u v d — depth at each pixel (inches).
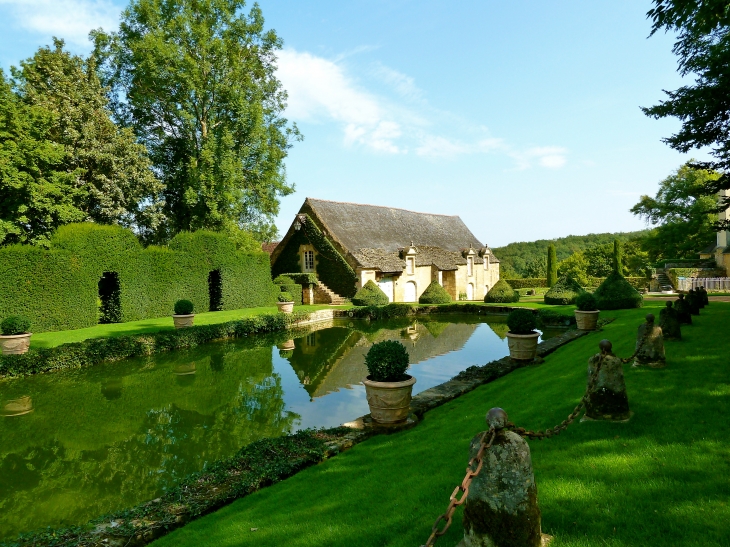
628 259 2320.4
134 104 1252.5
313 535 161.0
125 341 644.1
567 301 1097.4
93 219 1119.0
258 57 1341.0
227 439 342.6
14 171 830.5
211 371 573.6
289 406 421.7
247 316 1003.9
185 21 1161.4
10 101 869.2
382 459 241.9
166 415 403.2
